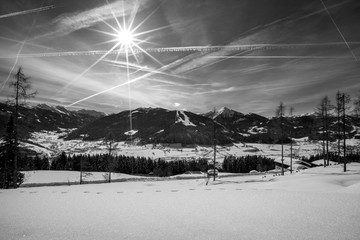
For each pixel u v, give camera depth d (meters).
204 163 114.69
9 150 27.22
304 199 12.03
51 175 56.00
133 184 33.75
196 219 8.53
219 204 11.20
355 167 41.25
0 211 10.08
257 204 11.03
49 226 7.75
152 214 9.35
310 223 7.82
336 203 10.87
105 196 14.23
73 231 7.25
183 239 6.53
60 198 13.52
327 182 21.31
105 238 6.63
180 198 13.20
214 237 6.64
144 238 6.62
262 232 7.02
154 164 115.75
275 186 21.72
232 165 111.56
